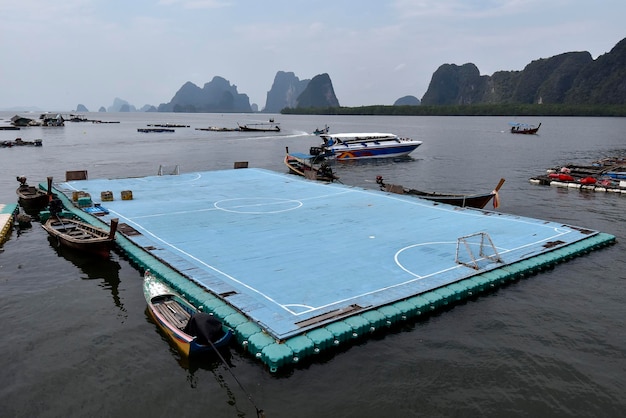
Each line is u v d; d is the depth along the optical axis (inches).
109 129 5516.7
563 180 1798.7
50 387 509.0
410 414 465.7
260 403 480.4
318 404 479.5
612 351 579.8
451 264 784.3
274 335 549.0
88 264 859.4
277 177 1652.3
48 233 1038.4
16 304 701.3
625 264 860.0
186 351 549.3
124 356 566.9
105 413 469.1
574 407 478.3
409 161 2571.4
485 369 539.2
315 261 789.9
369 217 1087.0
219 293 659.4
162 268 768.3
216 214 1109.1
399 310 625.3
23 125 5836.6
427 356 562.9
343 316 596.7
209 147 3213.6
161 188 1433.3
